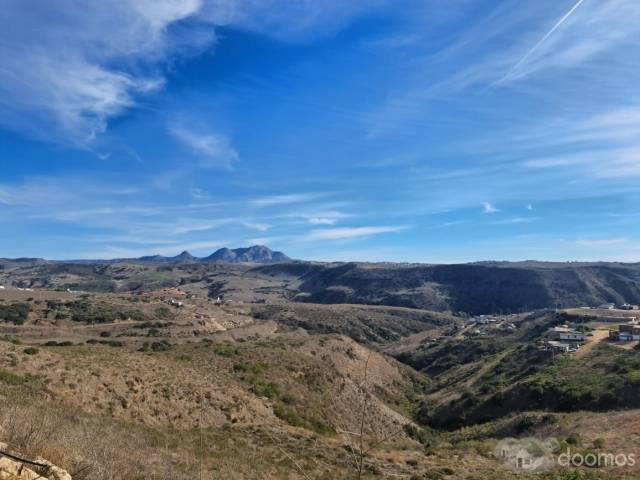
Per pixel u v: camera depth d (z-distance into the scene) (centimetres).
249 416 3622
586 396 5275
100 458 871
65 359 3206
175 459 1557
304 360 6481
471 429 5625
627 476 2238
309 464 2262
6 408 1120
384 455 3100
